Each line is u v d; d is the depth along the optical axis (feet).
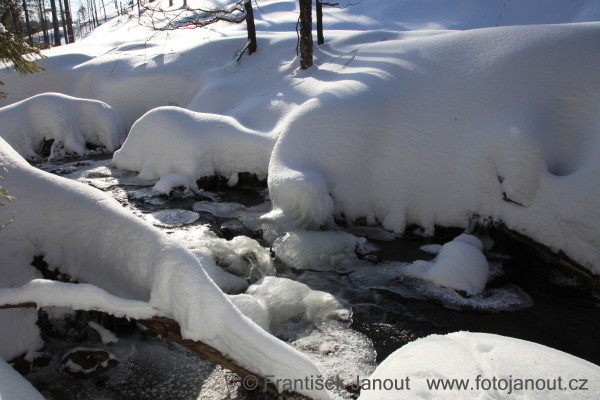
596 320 15.87
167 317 10.32
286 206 22.47
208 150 28.58
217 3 98.53
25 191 12.53
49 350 12.27
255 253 19.42
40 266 12.31
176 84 44.37
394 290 17.53
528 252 20.35
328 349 13.69
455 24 63.82
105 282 11.61
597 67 21.63
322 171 23.47
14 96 46.52
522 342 8.89
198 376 11.80
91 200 12.40
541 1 63.16
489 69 23.63
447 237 22.30
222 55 45.98
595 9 54.95
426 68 25.95
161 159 29.48
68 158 36.06
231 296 14.42
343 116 24.09
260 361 9.31
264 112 32.37
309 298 16.48
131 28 88.69
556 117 21.27
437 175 22.66
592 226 17.74
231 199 27.07
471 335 9.32
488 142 21.16
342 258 19.80
